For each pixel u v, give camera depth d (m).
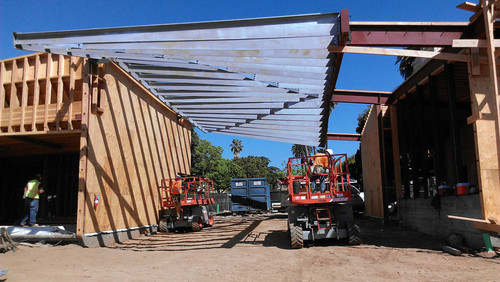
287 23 6.71
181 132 18.41
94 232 9.84
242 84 9.42
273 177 64.69
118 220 11.29
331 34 6.66
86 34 7.04
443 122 15.40
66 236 9.42
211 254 8.37
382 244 9.38
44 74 10.91
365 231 12.37
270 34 6.69
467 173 14.89
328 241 10.35
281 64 7.69
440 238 10.10
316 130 13.80
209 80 9.59
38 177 11.44
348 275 5.87
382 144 15.23
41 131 10.44
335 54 7.56
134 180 12.63
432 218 10.83
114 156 11.25
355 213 19.38
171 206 14.18
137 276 6.08
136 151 12.92
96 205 10.00
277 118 12.24
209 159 47.59
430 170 17.00
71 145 14.06
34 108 10.59
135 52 7.14
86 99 9.90
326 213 9.53
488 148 7.78
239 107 11.38
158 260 7.73
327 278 5.70
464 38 7.92
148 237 12.53
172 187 14.48
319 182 9.86
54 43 7.12
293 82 8.84
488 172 7.68
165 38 6.86
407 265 6.54
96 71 10.35
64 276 5.94
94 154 10.07
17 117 10.82
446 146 16.41
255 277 5.94
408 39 7.60
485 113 7.80
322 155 9.87
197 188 15.70
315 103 10.97
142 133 13.54
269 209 25.95
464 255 7.36
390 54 7.38
